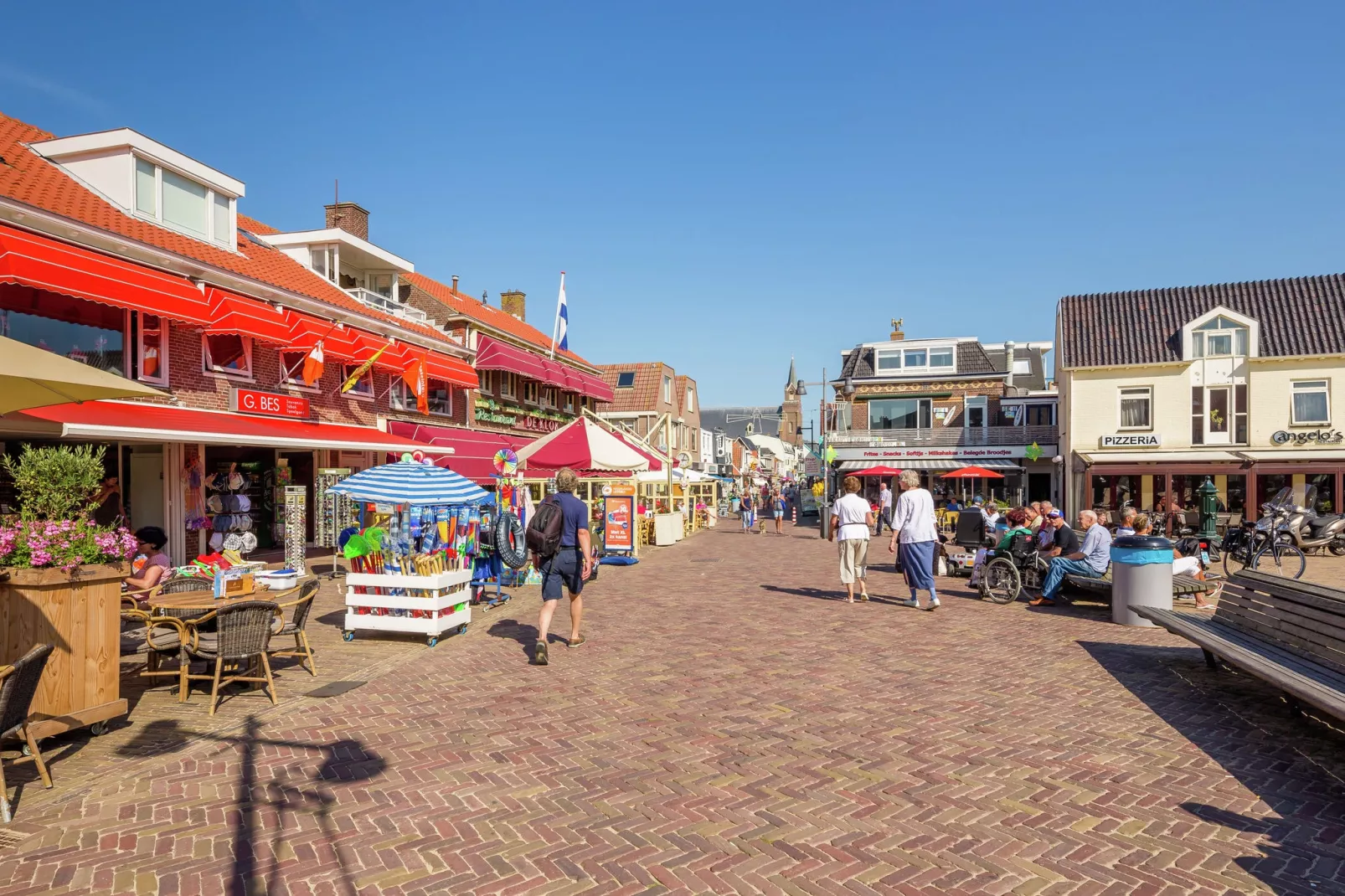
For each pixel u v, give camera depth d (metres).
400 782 4.57
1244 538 15.76
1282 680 4.86
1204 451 28.75
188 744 5.22
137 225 13.87
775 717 5.77
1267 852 3.67
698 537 27.95
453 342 23.89
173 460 13.84
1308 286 29.30
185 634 6.29
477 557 11.12
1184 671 7.13
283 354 16.66
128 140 13.87
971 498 34.81
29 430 10.04
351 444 16.25
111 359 12.87
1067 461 31.12
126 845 3.79
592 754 5.03
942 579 14.15
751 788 4.47
